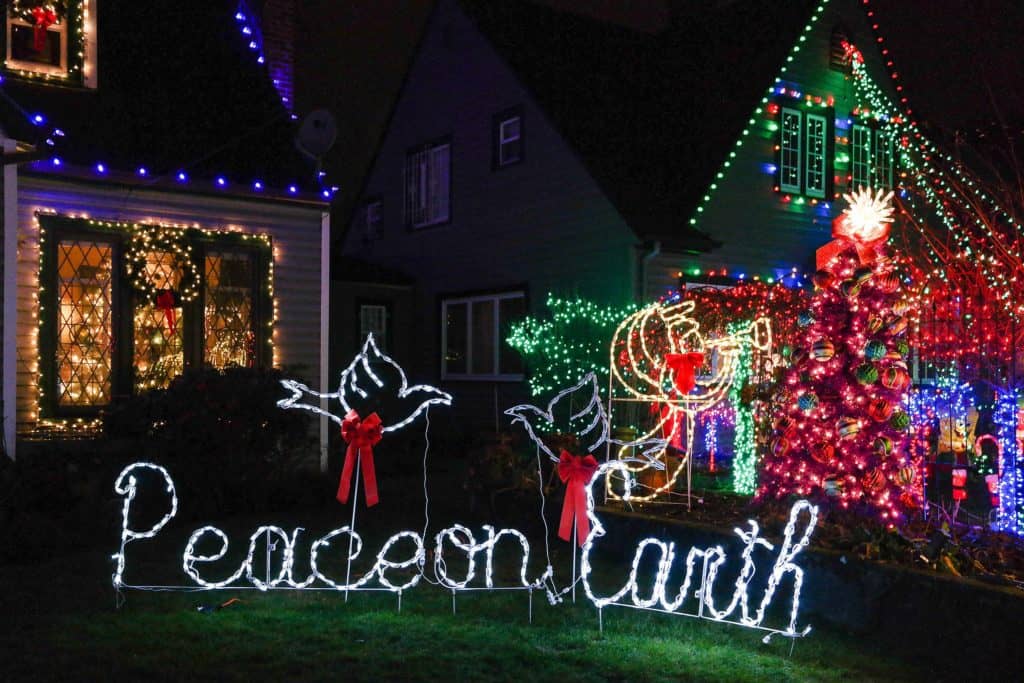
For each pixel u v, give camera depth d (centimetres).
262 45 1440
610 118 1622
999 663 501
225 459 953
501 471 927
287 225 1223
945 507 845
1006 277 834
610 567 739
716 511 796
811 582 605
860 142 1659
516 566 737
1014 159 1070
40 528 750
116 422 931
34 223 1028
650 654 525
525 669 493
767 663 515
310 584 663
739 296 1236
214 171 1156
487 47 1717
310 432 1227
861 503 706
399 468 1325
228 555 763
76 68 1125
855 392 702
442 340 1831
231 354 1173
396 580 688
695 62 1755
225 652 505
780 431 732
